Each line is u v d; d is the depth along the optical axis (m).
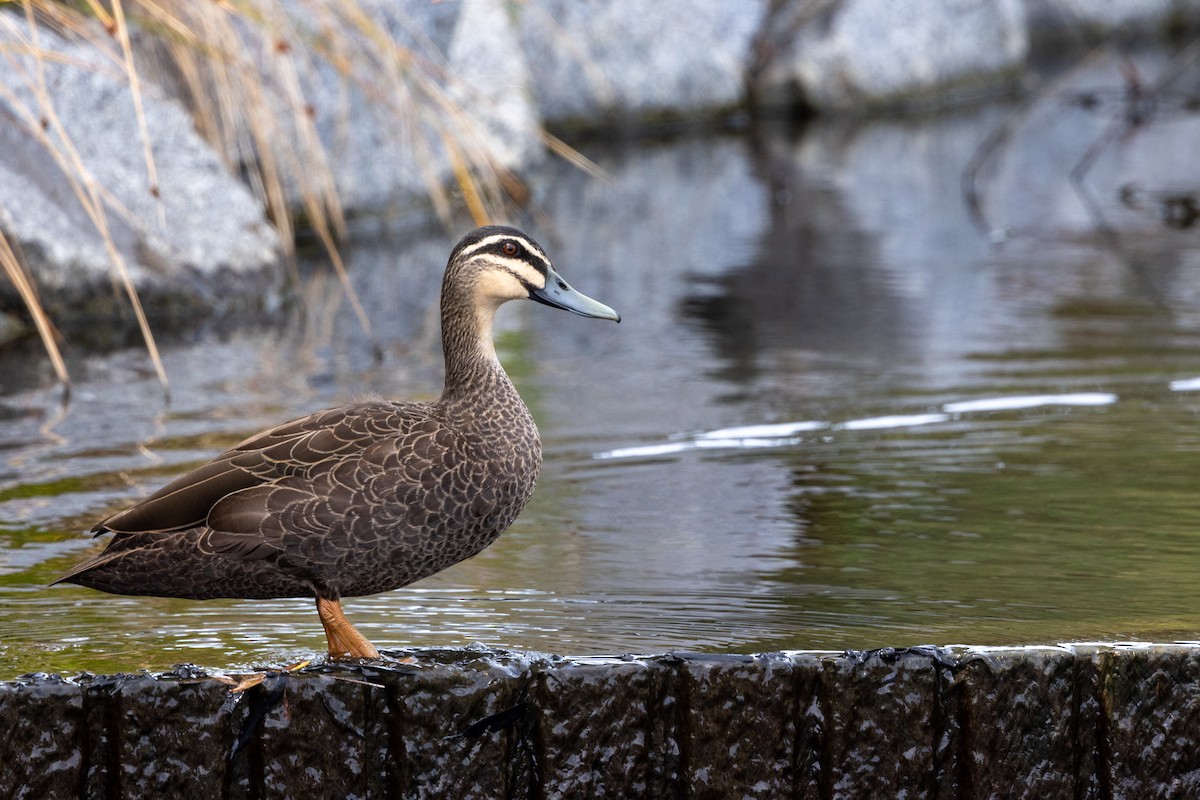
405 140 20.73
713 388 12.79
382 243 19.81
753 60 33.84
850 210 22.36
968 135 30.09
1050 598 8.02
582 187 24.52
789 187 24.42
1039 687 6.75
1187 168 25.25
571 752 6.63
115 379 13.18
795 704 6.68
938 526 9.29
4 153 15.40
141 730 6.43
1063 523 9.27
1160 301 15.92
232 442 11.11
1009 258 18.61
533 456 7.52
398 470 7.02
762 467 10.61
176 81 18.11
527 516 9.62
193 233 16.44
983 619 7.71
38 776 6.37
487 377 7.57
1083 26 41.47
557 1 29.52
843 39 33.28
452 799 6.57
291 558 6.93
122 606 8.02
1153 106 31.53
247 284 16.41
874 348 14.15
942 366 13.41
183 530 6.89
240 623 7.79
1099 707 6.82
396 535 7.05
